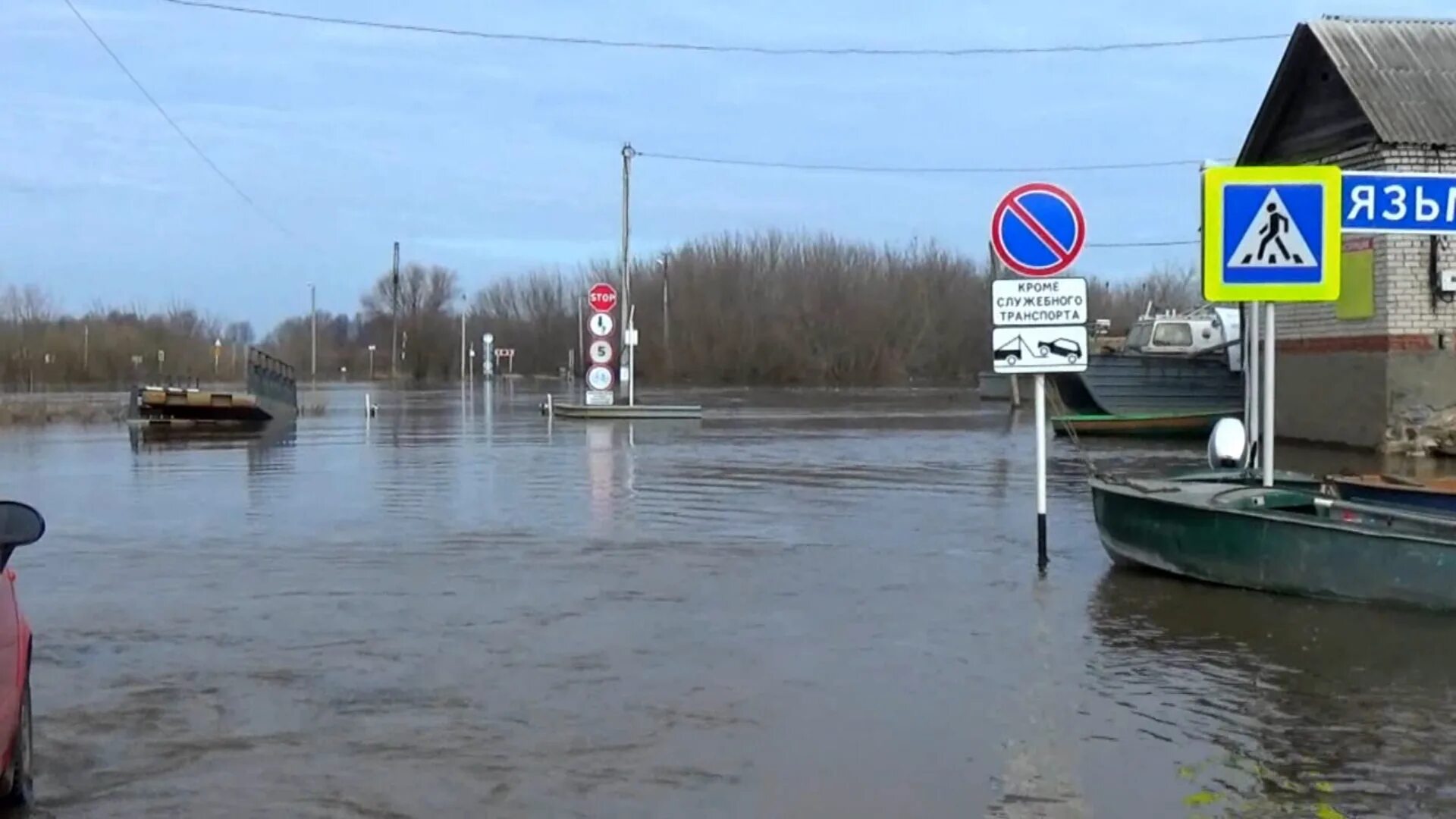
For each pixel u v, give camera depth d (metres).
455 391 64.94
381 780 5.99
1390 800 5.73
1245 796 5.79
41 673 7.90
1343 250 21.36
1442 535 9.63
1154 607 9.62
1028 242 10.91
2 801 5.57
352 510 15.32
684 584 10.65
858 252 88.00
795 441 27.23
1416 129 19.92
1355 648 8.40
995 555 11.96
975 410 42.97
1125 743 6.52
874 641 8.65
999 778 6.02
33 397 52.91
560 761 6.27
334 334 112.19
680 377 85.88
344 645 8.56
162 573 11.25
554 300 96.50
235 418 34.31
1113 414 29.66
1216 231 10.62
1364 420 20.92
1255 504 10.58
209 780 6.01
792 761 6.25
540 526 13.99
